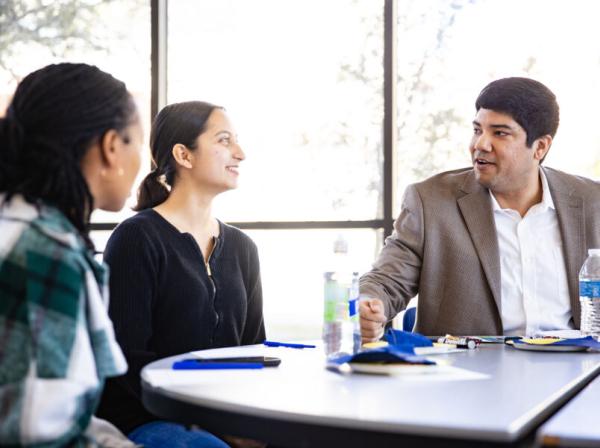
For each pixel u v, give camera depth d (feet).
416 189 7.82
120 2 12.98
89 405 3.24
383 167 11.99
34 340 3.04
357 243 12.12
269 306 12.34
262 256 12.41
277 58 12.46
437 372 4.11
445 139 11.80
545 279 7.34
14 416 2.95
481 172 7.33
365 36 12.12
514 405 3.16
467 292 7.34
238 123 12.53
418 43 11.89
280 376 3.97
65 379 3.04
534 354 5.25
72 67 3.76
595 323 6.72
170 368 4.28
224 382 3.77
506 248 7.45
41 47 13.19
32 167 3.46
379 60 12.05
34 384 2.99
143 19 12.90
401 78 11.97
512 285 7.38
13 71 13.23
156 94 12.80
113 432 4.10
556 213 7.42
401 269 7.51
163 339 6.13
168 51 12.92
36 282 3.11
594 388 3.79
